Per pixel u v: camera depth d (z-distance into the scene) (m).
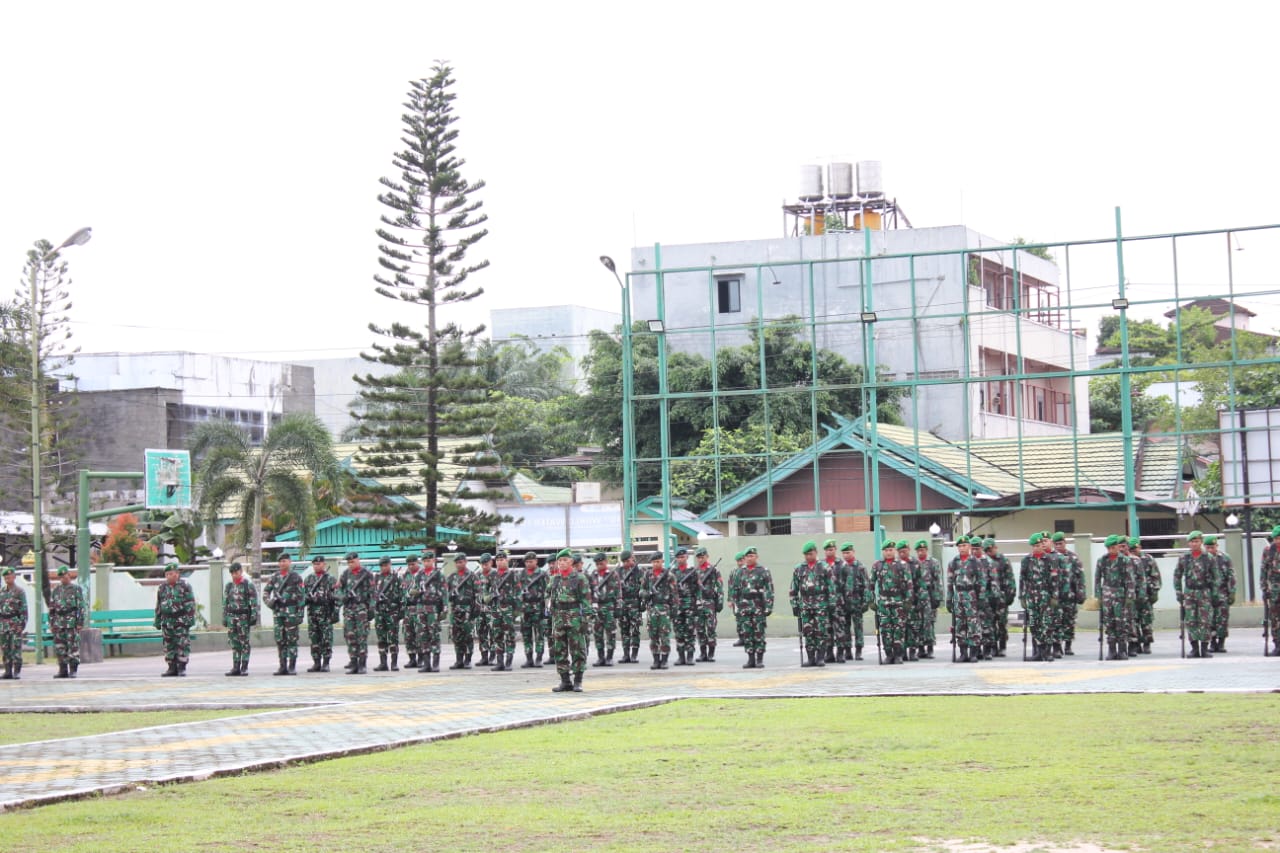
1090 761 12.36
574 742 14.94
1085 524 43.91
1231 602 25.56
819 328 54.81
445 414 48.81
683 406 54.16
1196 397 56.00
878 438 42.62
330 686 24.17
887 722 15.70
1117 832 9.48
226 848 9.80
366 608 28.27
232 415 77.62
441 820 10.70
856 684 20.83
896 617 25.36
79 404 66.75
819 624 25.47
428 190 48.00
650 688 21.48
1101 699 17.09
